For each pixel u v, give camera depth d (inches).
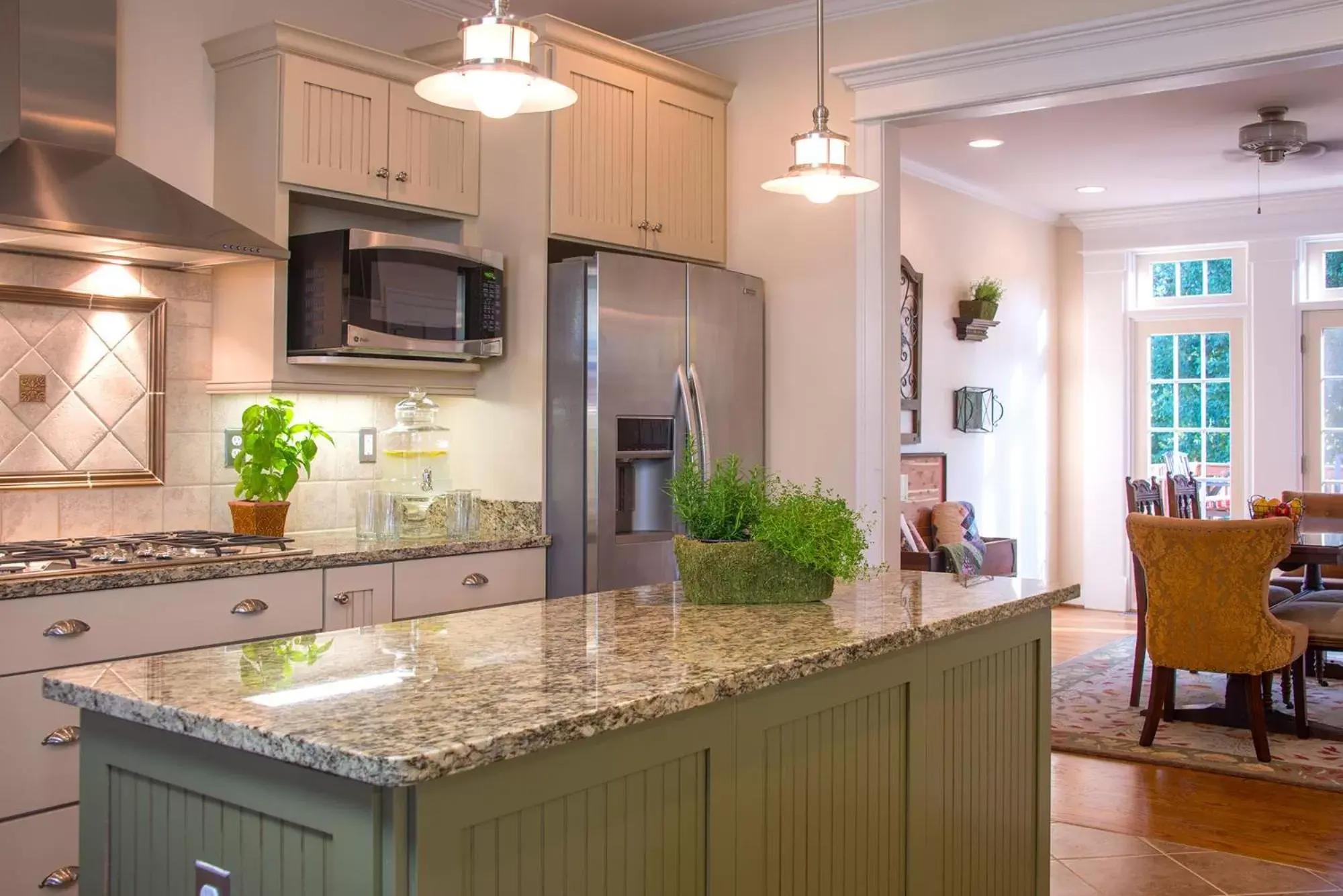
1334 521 235.6
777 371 183.3
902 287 269.9
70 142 130.3
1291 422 313.1
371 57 150.0
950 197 294.7
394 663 73.4
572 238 163.0
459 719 58.9
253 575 126.0
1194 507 257.8
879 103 171.6
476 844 56.4
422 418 160.6
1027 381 332.2
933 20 168.2
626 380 160.1
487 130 167.2
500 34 84.0
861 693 84.7
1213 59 145.5
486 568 153.1
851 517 99.0
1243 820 153.9
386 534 151.9
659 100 175.8
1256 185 302.2
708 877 71.1
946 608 97.0
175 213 128.6
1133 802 161.5
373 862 54.1
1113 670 246.5
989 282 301.3
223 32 151.9
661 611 95.3
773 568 99.0
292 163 142.1
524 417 163.6
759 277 184.5
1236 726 198.5
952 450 294.2
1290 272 313.3
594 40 163.8
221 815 61.6
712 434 172.2
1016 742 108.3
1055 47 155.8
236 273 147.5
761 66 185.0
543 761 59.7
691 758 69.9
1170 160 273.6
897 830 89.9
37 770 108.4
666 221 176.9
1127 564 338.0
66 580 109.7
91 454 138.4
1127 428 338.6
